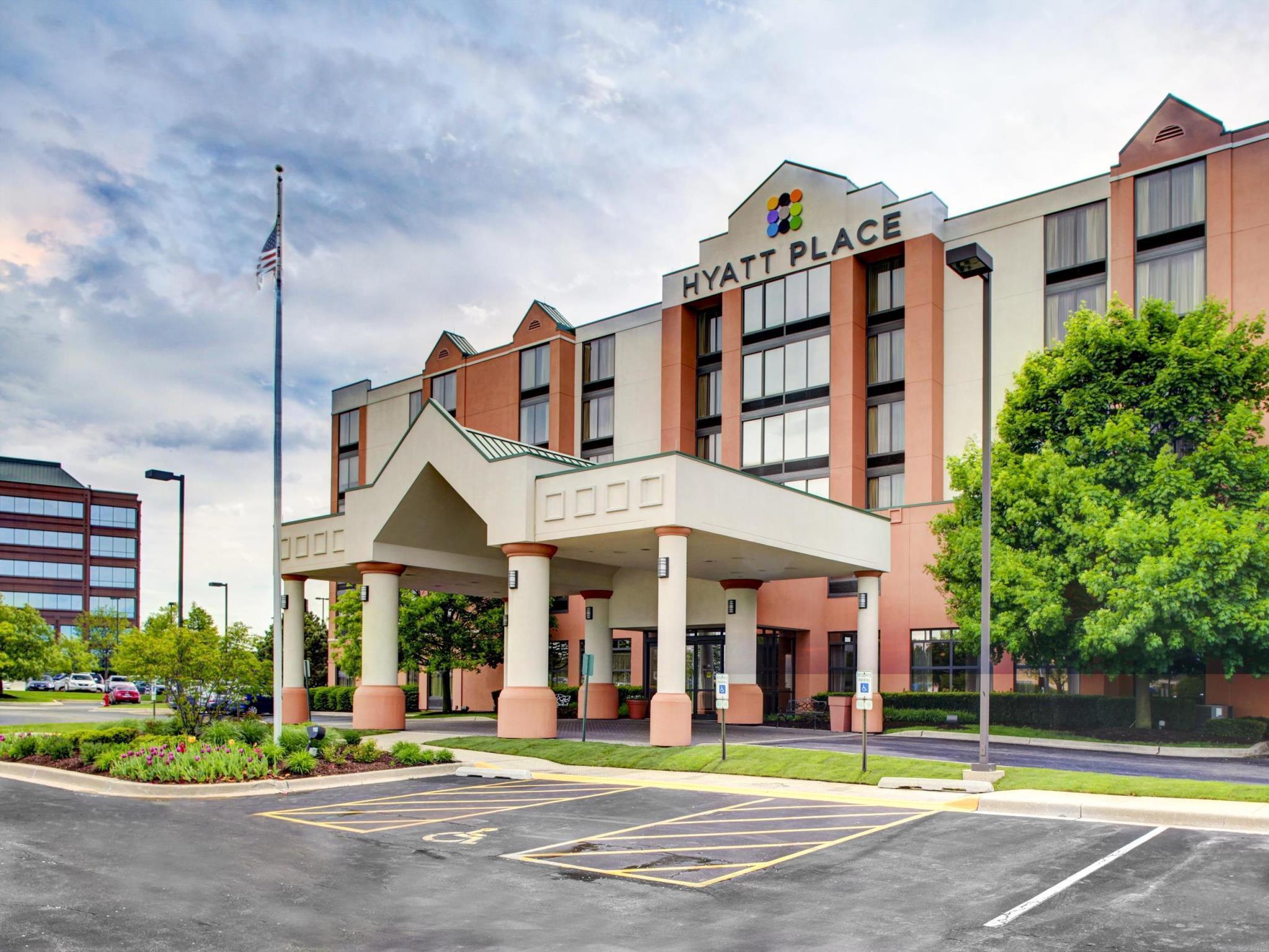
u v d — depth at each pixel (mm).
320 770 19797
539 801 16969
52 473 116062
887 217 39156
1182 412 26688
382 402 61625
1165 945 8352
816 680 37156
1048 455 28125
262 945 8391
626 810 15922
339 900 10008
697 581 35094
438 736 28250
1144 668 27094
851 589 36812
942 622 34062
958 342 38125
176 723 24922
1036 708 30328
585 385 50031
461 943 8492
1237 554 23734
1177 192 33250
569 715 39281
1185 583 23875
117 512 117750
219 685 24641
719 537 25172
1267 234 31188
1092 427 28047
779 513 27000
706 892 10375
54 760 21453
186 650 23938
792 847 12750
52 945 8273
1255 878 10703
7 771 21031
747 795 17641
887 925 9023
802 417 40938
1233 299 31516
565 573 35156
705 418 45406
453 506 31062
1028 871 11172
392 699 30453
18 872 11078
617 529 24438
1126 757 23453
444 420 28781
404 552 31203
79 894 10078
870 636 31375
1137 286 33719
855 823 14477
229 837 13477
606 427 48688
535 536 26359
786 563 30078
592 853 12414
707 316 46250
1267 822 13383
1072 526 26797
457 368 56250
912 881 10812
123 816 15141
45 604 111250
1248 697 28812
